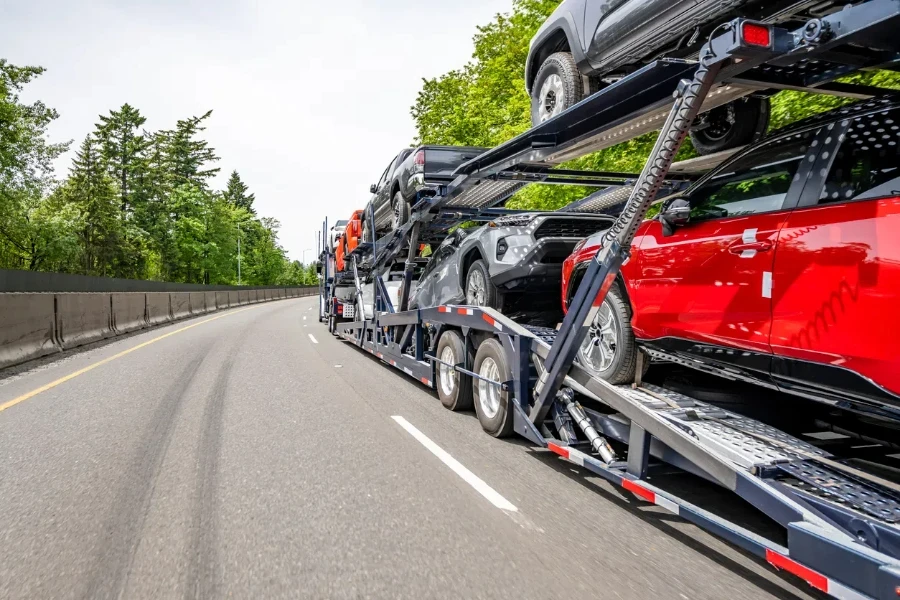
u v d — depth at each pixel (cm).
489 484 445
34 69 3884
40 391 823
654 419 366
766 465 305
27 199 4212
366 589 291
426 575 305
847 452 366
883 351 264
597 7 502
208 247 7300
